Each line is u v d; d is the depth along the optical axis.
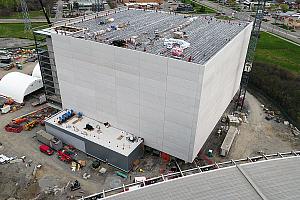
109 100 41.44
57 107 50.47
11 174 37.91
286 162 26.31
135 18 56.75
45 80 48.72
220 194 22.31
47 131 45.41
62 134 43.38
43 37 44.00
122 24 51.44
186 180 23.89
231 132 46.66
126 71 37.22
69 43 40.75
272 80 64.75
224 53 39.06
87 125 42.88
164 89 35.12
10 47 86.88
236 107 57.16
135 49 38.69
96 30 47.16
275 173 24.80
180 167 39.62
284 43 91.81
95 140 40.16
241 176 24.36
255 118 53.78
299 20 113.25
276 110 57.22
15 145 43.69
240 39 47.62
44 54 45.56
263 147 45.25
